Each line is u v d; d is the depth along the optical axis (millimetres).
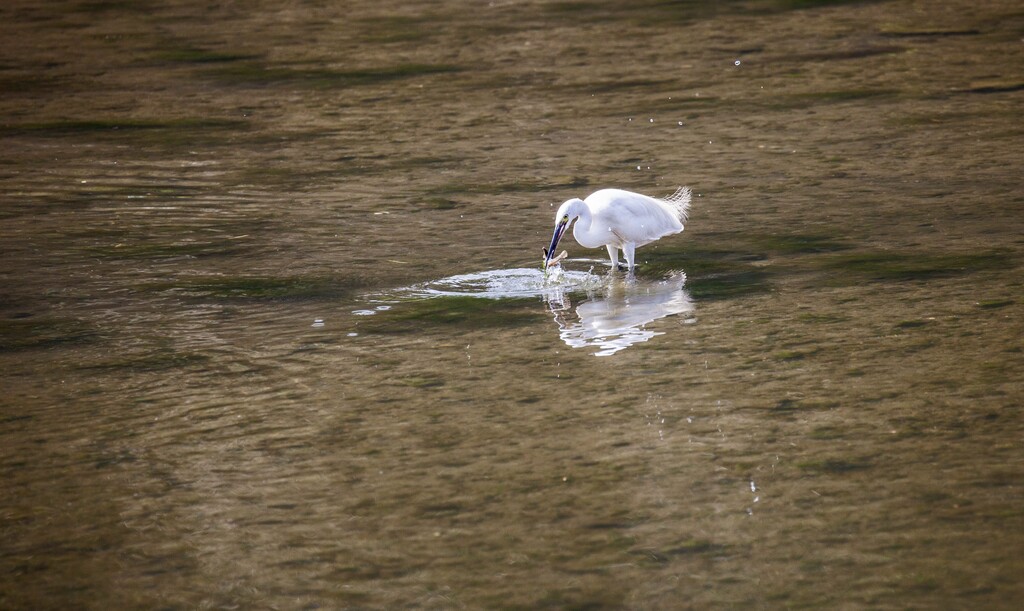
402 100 70375
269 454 27266
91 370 32562
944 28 86125
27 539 23797
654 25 90562
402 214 48219
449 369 31922
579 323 35281
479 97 70750
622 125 63219
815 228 44469
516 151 58531
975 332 32969
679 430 27750
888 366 30875
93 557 23125
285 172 55500
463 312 36531
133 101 71188
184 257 43094
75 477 26359
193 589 21938
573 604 21031
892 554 22188
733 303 36531
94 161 57938
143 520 24484
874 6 95062
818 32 86375
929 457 25844
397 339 34312
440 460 26641
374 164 56656
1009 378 29703
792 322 34531
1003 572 21391
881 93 68312
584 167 55156
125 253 43625
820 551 22422
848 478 25141
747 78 73375
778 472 25562
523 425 28312
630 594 21297
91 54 85125
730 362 31703
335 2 103562
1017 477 24766
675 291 38031
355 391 30656
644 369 31500
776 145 58031
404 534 23594
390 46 86125
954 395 28891
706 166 54719
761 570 21891
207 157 58531
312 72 78438
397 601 21312
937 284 37312
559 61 79875
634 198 40062
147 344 34469
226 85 75188
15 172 55938
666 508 24250
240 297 38500
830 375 30484
